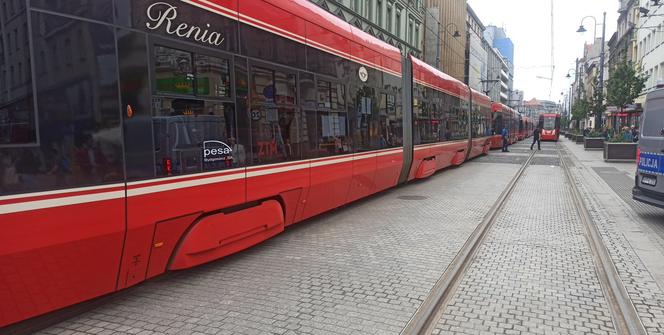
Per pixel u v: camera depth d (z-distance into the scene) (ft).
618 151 72.95
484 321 13.58
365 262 19.45
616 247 21.94
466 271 18.34
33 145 11.31
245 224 18.76
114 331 12.91
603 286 16.60
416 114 43.27
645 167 28.89
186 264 16.12
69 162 12.04
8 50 10.84
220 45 17.34
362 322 13.42
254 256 20.43
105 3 12.88
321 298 15.35
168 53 14.93
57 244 11.85
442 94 53.06
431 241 22.97
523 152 103.60
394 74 37.40
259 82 19.76
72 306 14.30
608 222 27.71
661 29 117.29
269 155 20.43
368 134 32.09
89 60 12.48
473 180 49.29
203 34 16.43
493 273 18.08
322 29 25.57
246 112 18.84
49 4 11.62
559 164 70.49
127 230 13.58
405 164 40.50
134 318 13.80
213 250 17.24
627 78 94.79
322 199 26.09
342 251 21.17
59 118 11.82
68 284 12.53
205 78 16.57
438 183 46.85
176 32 15.23
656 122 28.07
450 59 192.24
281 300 15.20
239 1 18.43
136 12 13.76
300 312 14.20
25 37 11.16
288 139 22.02
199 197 16.21
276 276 17.65
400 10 124.77
